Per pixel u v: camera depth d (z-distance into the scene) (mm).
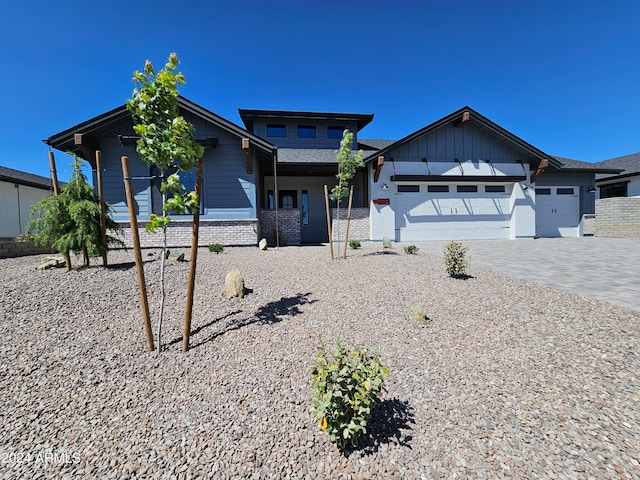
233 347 3127
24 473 1744
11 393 2422
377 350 2193
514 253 9086
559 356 2869
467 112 12180
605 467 1644
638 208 13672
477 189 13211
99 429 2074
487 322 3699
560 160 15180
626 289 4961
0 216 14188
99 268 5492
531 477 1598
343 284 5227
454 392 2369
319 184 14891
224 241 10156
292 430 2018
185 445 1914
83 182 5465
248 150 9570
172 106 2945
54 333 3314
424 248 10297
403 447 1843
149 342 3041
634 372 2551
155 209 9844
